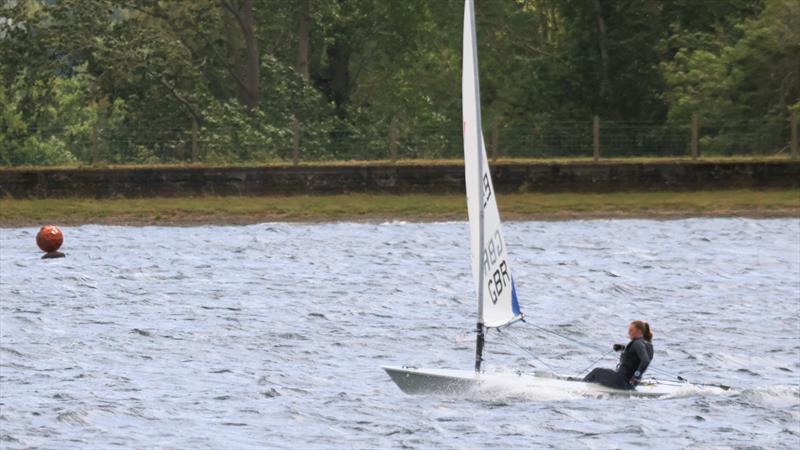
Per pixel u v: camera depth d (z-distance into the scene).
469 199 93.50
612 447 79.69
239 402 90.25
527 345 111.31
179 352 106.81
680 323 120.12
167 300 132.62
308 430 83.31
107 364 102.31
